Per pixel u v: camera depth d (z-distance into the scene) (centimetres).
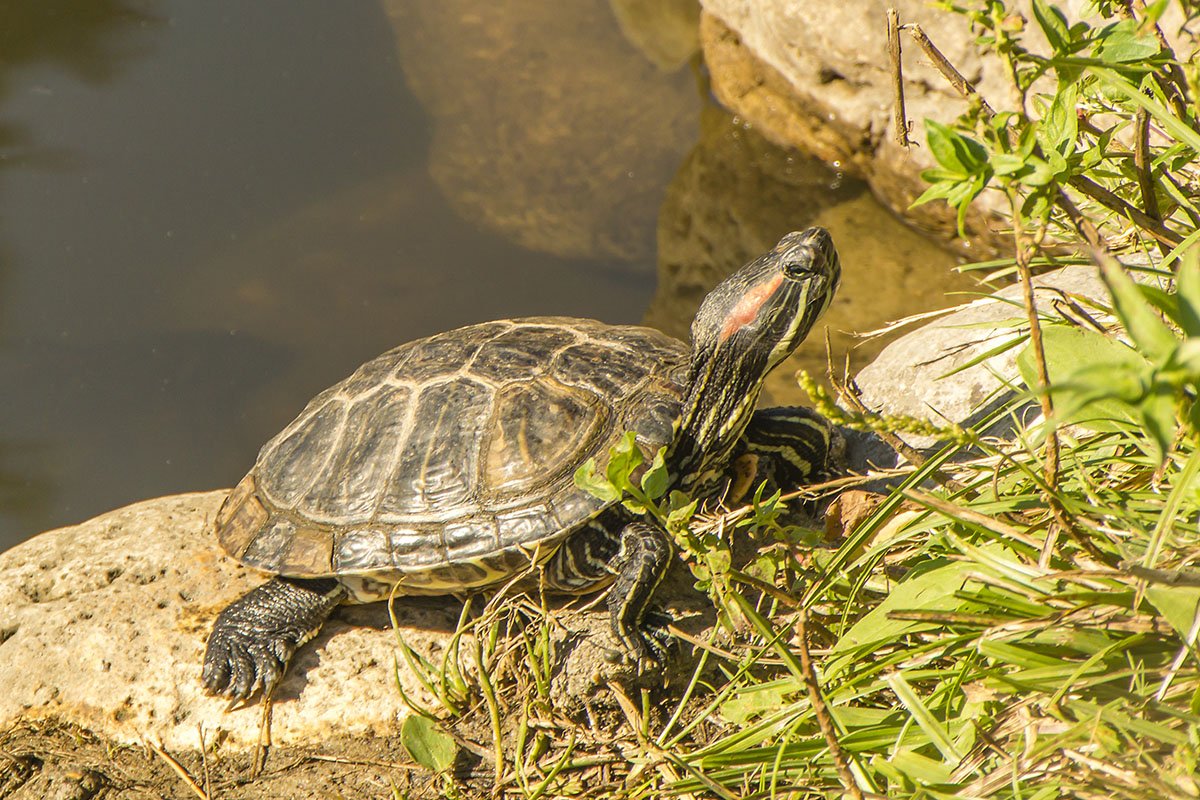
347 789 552
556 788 517
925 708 408
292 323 1164
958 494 472
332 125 1458
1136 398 257
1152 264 487
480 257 1224
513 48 1445
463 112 1425
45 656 627
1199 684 361
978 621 396
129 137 1416
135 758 586
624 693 538
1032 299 357
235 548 598
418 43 1535
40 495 992
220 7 1656
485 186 1323
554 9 1458
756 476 638
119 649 620
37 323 1168
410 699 578
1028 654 390
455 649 557
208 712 591
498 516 546
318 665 597
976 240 1033
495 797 528
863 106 1138
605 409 572
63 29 1580
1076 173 407
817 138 1202
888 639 435
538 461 555
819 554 504
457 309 1147
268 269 1233
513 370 591
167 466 1023
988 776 376
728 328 573
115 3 1628
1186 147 436
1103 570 378
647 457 552
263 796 558
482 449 565
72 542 707
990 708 407
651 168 1280
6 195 1319
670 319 1076
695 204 1214
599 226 1228
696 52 1384
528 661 549
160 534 703
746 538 607
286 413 1059
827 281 579
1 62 1524
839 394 514
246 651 588
